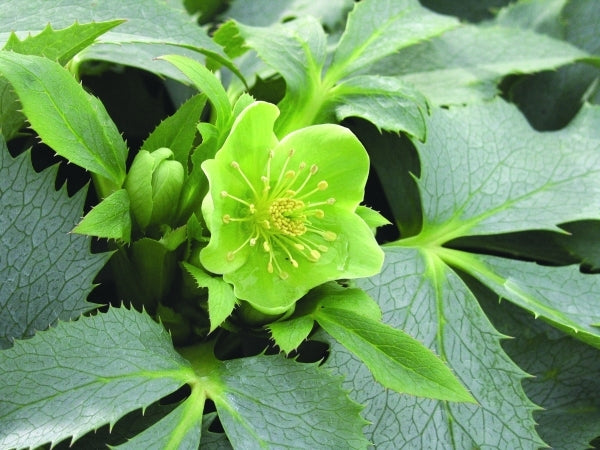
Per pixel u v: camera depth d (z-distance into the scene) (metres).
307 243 0.29
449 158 0.34
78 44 0.29
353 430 0.27
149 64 0.33
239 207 0.29
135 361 0.27
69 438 0.28
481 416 0.30
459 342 0.31
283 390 0.28
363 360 0.27
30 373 0.26
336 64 0.34
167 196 0.29
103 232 0.27
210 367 0.28
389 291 0.32
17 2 0.31
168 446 0.26
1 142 0.28
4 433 0.25
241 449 0.27
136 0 0.32
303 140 0.29
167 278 0.30
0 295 0.28
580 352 0.34
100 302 0.33
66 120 0.27
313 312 0.29
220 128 0.29
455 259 0.33
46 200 0.28
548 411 0.33
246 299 0.28
